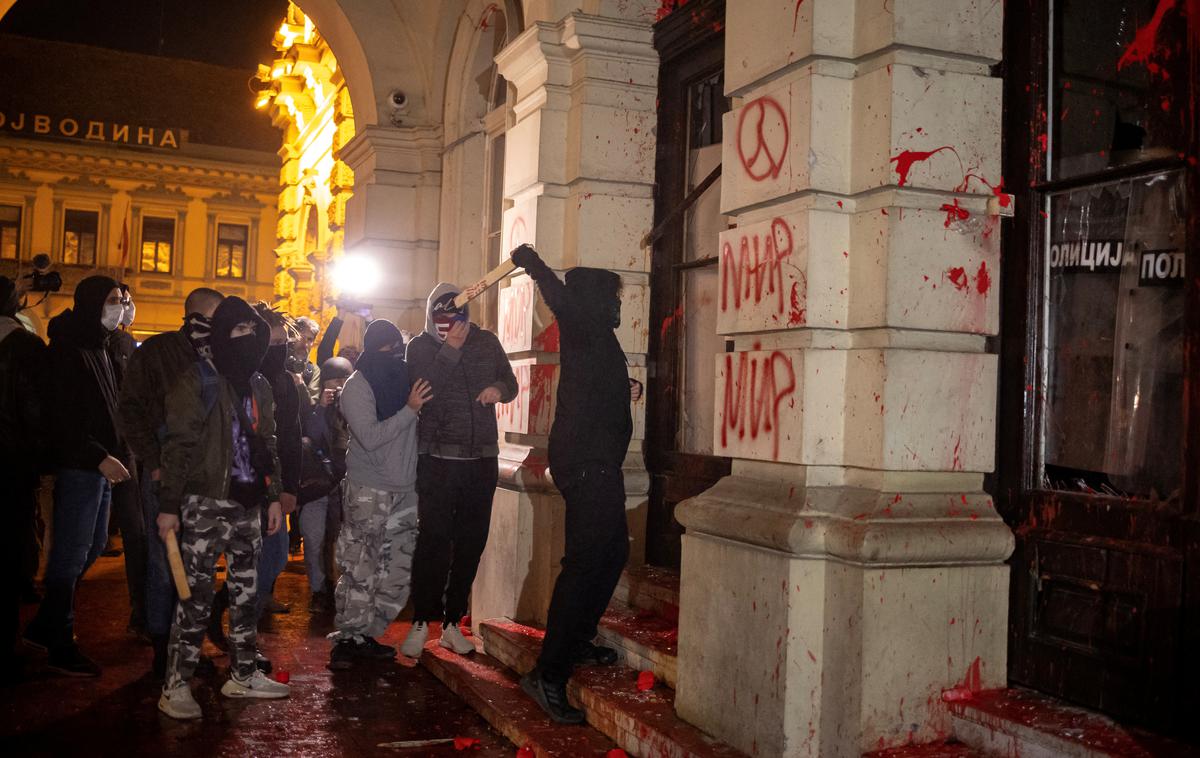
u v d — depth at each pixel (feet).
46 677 17.40
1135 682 10.34
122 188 103.30
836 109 11.69
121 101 104.78
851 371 11.73
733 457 13.14
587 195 18.58
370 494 18.45
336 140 52.03
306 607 24.22
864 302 11.56
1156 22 10.50
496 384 18.04
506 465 19.45
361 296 29.19
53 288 21.44
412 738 14.65
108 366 18.34
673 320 18.37
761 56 12.39
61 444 17.29
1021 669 11.51
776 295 12.14
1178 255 10.39
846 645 11.18
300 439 18.02
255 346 15.62
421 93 29.30
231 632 16.34
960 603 11.34
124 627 21.42
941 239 11.44
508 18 21.31
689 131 18.47
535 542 18.66
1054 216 11.68
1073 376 11.44
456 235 27.30
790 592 11.46
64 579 17.39
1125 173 10.74
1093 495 10.96
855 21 11.68
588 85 18.53
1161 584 10.11
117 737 14.42
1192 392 9.90
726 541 12.60
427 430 17.99
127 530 19.83
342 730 14.94
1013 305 11.87
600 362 14.58
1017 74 11.84
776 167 12.15
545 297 14.79
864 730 10.93
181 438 15.03
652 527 18.40
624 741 13.43
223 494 15.35
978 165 11.57
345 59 30.66
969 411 11.56
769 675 11.68
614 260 18.70
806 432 11.69
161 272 104.83
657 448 18.47
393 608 18.98
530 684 14.49
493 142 25.30
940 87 11.39
